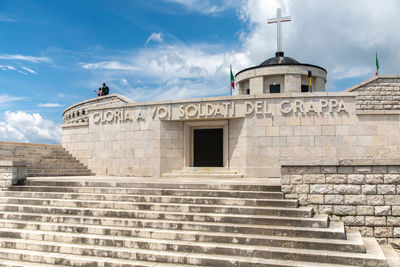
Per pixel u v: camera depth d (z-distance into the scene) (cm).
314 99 1605
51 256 759
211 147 1836
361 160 895
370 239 845
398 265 693
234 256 714
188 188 1048
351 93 1572
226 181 1276
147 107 1862
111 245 795
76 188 1109
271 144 1641
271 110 1650
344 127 1573
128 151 1888
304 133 1605
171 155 1823
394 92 2103
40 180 1197
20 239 859
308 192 921
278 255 699
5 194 1128
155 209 935
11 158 1702
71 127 2112
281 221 813
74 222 912
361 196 895
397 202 879
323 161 912
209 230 814
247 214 871
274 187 973
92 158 2002
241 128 1706
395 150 1524
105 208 971
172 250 755
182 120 1817
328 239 745
